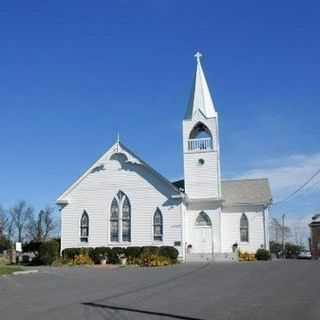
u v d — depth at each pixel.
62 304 17.30
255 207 53.31
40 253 47.50
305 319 13.16
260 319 13.31
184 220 49.56
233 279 25.67
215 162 51.88
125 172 50.38
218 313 14.54
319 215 84.31
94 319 13.89
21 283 25.97
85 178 51.19
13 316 14.62
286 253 81.00
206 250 50.50
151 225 48.97
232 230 53.19
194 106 53.41
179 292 20.48
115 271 35.12
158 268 37.75
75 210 50.84
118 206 50.06
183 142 52.81
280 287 21.20
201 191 51.62
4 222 94.81
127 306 16.50
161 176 49.25
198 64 55.06
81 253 48.00
